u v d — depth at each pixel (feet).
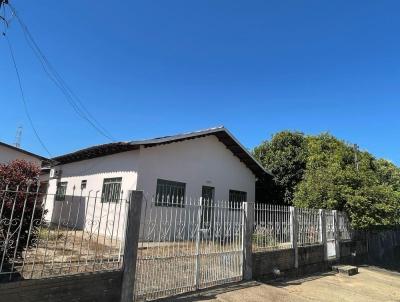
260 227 32.53
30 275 17.19
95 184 55.52
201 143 56.29
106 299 18.89
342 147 58.95
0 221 16.06
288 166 67.05
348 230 49.55
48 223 19.07
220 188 58.54
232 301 24.26
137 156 47.65
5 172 19.08
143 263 21.56
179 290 23.68
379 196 47.88
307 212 39.96
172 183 51.24
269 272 32.37
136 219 20.67
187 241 25.08
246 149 59.47
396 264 59.31
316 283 34.65
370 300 31.48
